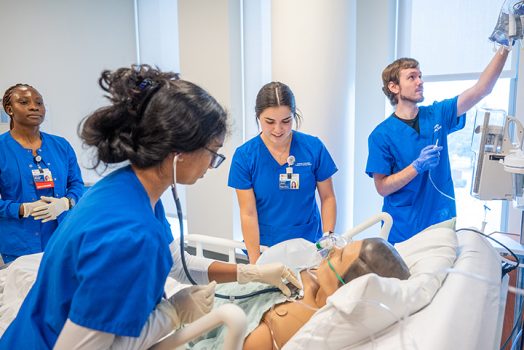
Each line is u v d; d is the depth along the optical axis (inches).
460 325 31.3
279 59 90.0
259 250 61.2
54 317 26.9
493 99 90.5
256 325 39.5
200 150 29.2
